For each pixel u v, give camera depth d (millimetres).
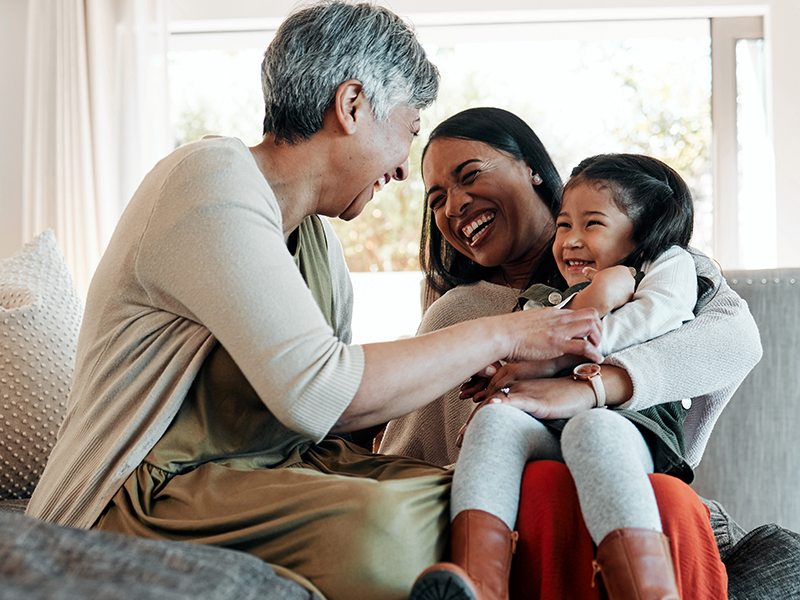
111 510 916
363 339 3414
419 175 3465
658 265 1201
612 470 828
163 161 1021
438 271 1589
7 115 3574
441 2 3354
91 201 3387
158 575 625
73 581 578
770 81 3262
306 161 1093
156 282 934
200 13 3490
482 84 3496
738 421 1535
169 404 934
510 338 993
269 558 832
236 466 971
